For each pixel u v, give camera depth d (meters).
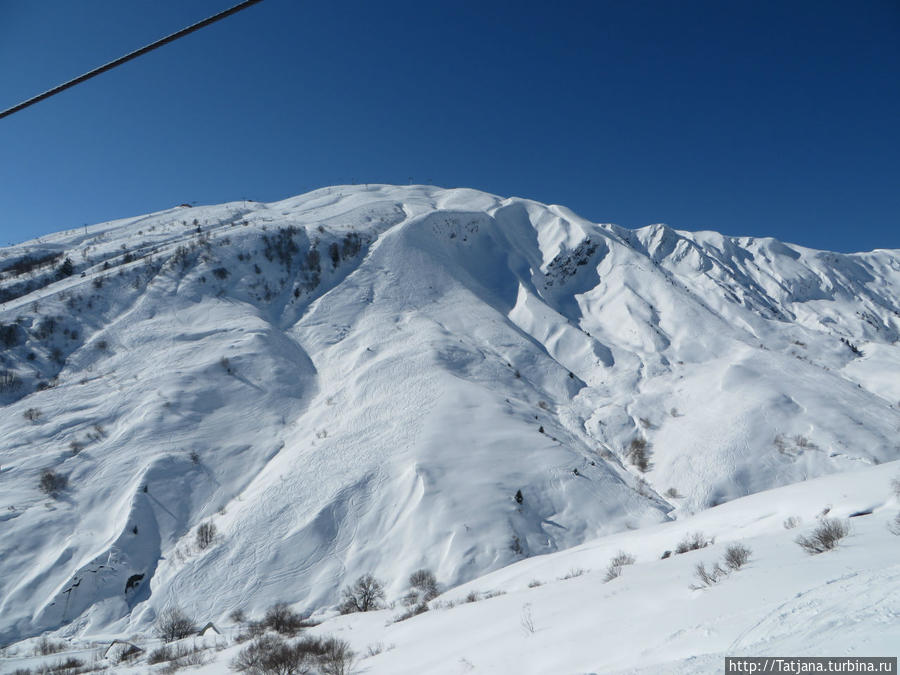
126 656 28.72
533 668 6.43
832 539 7.71
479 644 8.80
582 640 6.71
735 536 13.00
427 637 11.61
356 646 14.16
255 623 34.34
